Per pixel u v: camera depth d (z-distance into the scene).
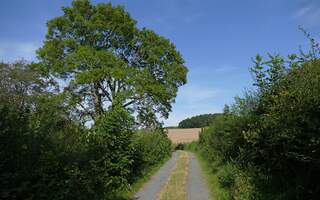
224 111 18.67
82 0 37.97
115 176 14.59
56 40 36.97
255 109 13.15
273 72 10.43
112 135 14.80
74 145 10.31
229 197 12.73
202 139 46.44
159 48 39.44
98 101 37.38
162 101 38.00
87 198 10.20
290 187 9.31
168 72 40.16
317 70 7.46
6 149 6.80
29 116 8.27
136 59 40.62
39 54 36.91
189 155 46.56
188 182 19.14
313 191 7.96
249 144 12.38
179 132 90.00
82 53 34.44
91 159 10.96
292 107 7.24
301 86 7.38
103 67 34.59
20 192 6.81
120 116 15.50
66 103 34.91
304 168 8.23
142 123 37.84
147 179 20.61
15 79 31.69
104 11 37.78
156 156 29.27
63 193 8.42
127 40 39.25
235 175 13.37
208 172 22.83
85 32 37.81
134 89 35.78
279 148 8.95
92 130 14.05
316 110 6.91
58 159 8.66
